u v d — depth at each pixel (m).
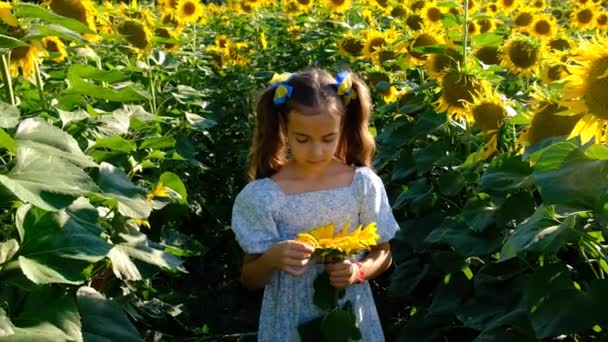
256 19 9.22
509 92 4.56
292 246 2.35
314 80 2.48
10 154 2.48
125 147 2.85
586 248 2.59
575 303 2.19
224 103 6.55
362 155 2.78
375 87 4.98
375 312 2.74
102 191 2.60
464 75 3.58
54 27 2.47
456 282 3.22
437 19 5.70
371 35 5.70
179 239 3.98
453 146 3.80
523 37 4.25
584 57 2.09
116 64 5.23
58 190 1.99
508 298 2.81
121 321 2.41
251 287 2.68
